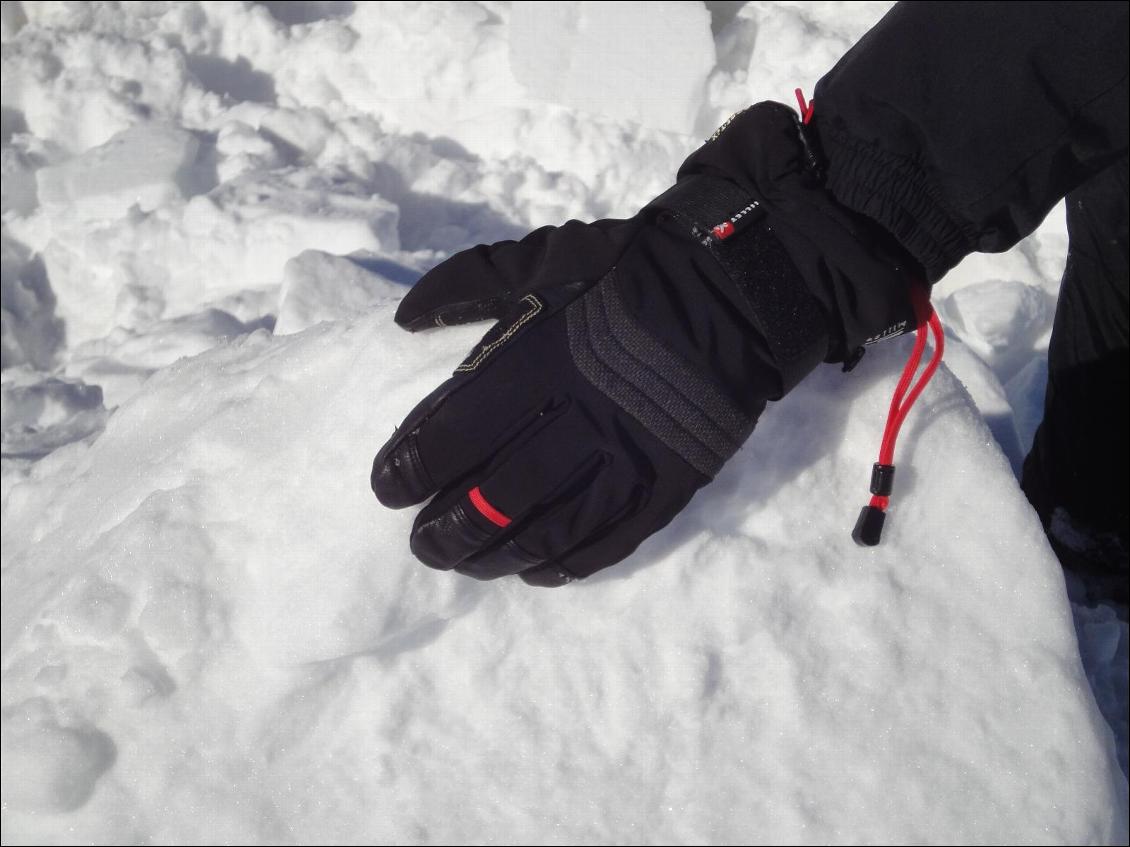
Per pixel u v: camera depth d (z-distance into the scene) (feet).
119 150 9.84
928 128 3.63
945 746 4.04
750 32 10.24
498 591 4.30
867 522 4.18
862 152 3.79
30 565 5.49
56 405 7.71
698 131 9.90
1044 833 3.89
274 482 4.70
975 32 3.51
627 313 3.80
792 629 4.23
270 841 3.97
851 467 4.52
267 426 4.91
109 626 4.52
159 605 4.46
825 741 4.03
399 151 9.77
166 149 9.72
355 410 4.66
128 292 9.08
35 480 6.31
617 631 4.21
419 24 10.32
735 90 9.89
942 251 3.91
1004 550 4.42
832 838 3.85
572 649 4.19
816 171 3.95
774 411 4.53
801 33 9.93
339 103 10.62
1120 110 3.55
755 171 3.94
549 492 3.76
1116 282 5.09
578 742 4.05
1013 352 8.11
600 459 3.77
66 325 9.63
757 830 3.88
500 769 4.01
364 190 9.32
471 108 10.24
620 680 4.13
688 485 3.84
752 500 4.41
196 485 4.83
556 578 4.06
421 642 4.25
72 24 11.57
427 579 4.35
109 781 4.22
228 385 5.44
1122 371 5.32
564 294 3.92
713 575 4.29
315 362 5.03
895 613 4.28
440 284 4.44
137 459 5.48
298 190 9.15
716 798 3.93
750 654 4.18
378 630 4.29
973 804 3.93
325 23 10.97
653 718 4.08
